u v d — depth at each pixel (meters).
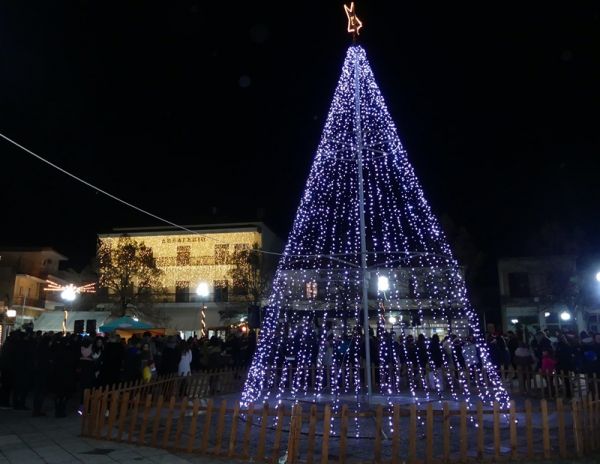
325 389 16.97
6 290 39.00
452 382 16.36
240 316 37.91
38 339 14.05
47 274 43.38
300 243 18.92
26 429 10.98
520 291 38.50
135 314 38.25
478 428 8.24
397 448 7.90
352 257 23.16
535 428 10.73
